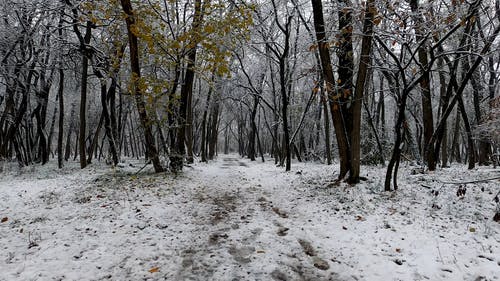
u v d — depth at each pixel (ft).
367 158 55.16
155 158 45.96
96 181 40.01
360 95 30.14
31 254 16.83
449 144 115.24
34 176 51.11
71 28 59.82
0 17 52.34
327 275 15.19
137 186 35.42
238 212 26.04
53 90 91.81
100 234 20.01
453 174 35.86
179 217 24.27
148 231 20.80
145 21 40.06
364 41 28.55
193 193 33.32
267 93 98.99
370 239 18.92
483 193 26.23
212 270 15.61
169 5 49.65
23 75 64.28
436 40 28.94
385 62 34.27
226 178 46.39
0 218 23.70
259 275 15.15
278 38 71.10
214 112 110.63
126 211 25.07
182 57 43.04
